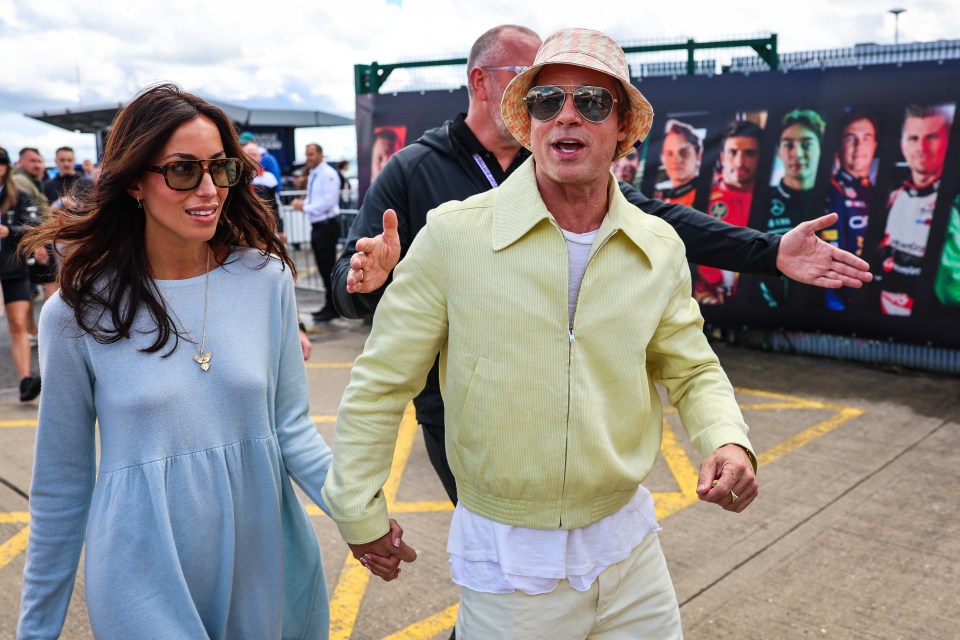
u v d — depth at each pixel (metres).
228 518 1.87
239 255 1.98
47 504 1.83
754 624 3.14
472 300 1.77
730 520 3.98
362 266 1.92
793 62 6.60
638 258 1.82
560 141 1.77
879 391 5.95
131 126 1.78
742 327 6.96
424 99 7.97
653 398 2.00
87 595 1.81
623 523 1.89
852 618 3.16
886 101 6.20
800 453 4.80
